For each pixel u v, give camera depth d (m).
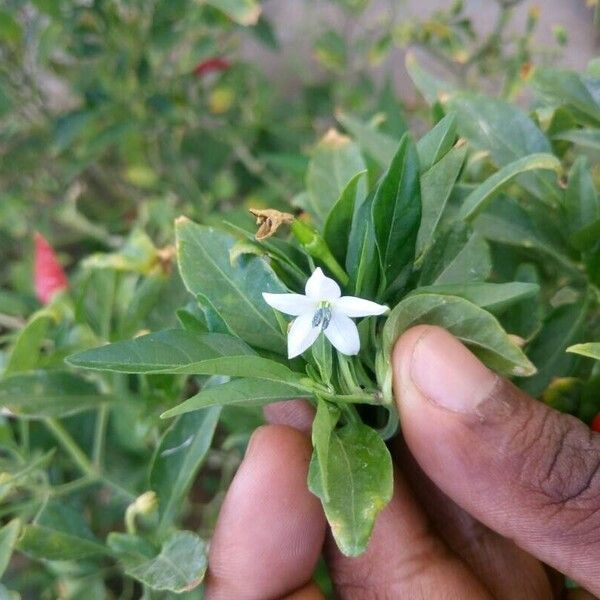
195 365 0.10
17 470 0.18
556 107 0.16
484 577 0.17
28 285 0.27
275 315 0.12
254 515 0.15
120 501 0.22
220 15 0.27
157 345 0.11
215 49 0.27
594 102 0.15
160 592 0.17
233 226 0.12
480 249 0.13
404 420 0.12
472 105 0.16
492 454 0.12
